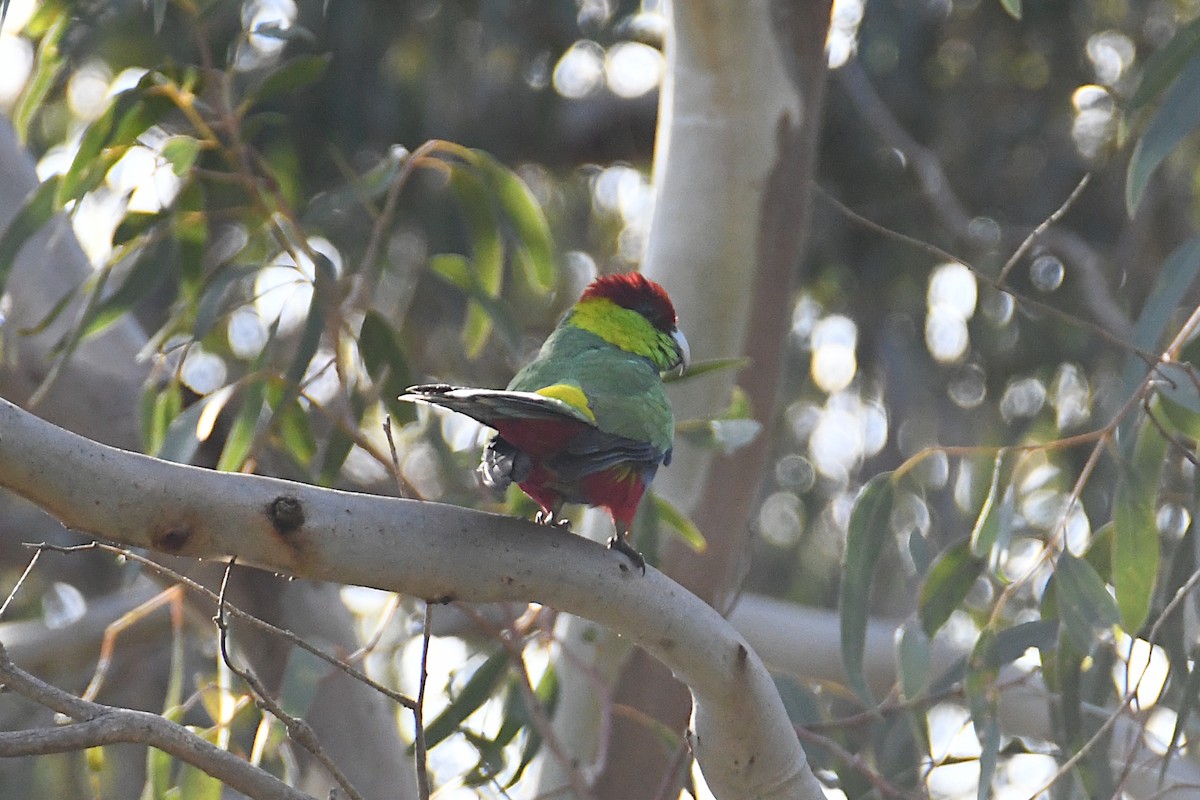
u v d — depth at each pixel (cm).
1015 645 898
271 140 1550
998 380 1808
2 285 952
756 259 1039
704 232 1035
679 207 1042
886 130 1748
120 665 1648
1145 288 1819
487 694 881
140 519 543
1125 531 873
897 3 1698
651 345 855
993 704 900
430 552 595
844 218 1816
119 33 1417
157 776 905
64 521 540
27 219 945
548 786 1007
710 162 1038
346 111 1605
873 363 1875
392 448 714
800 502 1870
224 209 972
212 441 1021
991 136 1861
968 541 958
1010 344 1791
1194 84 863
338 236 1630
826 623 1404
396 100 1644
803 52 1052
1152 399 899
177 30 1479
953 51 1831
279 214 953
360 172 1662
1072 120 1853
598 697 1013
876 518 930
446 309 1709
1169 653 894
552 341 838
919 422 1819
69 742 547
